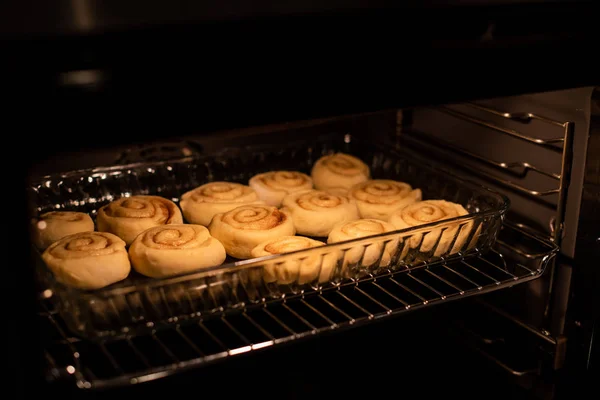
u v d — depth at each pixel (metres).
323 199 0.78
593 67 0.69
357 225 0.74
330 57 0.61
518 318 0.79
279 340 0.62
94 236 0.69
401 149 0.91
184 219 0.80
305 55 0.60
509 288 0.79
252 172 0.90
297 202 0.78
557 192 0.73
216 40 0.58
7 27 0.53
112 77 0.55
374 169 0.92
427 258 0.72
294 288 0.67
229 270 0.63
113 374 0.65
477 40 0.65
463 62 0.65
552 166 0.74
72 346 0.64
